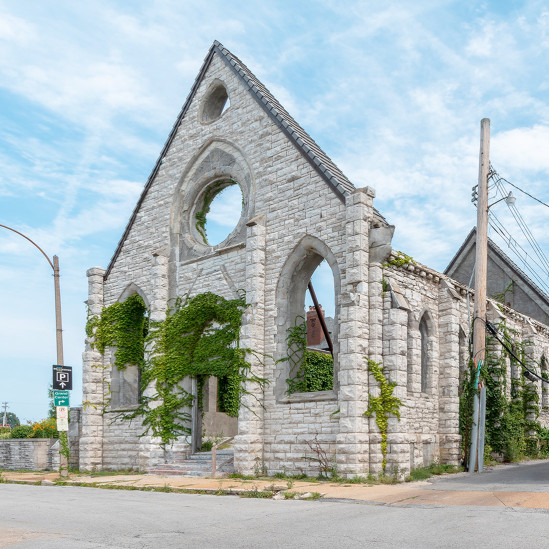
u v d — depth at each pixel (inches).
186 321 944.9
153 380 962.1
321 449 761.0
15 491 719.1
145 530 405.1
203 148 1002.7
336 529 394.9
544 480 668.7
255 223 868.0
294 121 916.0
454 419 892.0
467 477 764.6
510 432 1051.9
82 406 1066.7
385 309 766.5
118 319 1080.2
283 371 822.5
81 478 899.4
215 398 1268.5
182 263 986.1
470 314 1013.8
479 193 904.3
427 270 890.7
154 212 1056.8
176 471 867.4
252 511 490.0
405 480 727.7
